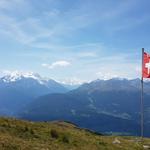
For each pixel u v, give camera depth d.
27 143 36.34
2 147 32.56
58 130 46.50
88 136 51.09
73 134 47.34
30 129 42.31
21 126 42.62
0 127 40.47
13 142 35.00
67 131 49.06
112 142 52.78
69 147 40.34
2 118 44.75
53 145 39.03
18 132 40.66
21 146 34.44
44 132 43.41
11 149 32.84
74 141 43.59
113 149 46.19
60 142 41.50
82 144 43.75
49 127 48.19
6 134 38.25
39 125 47.28
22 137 39.31
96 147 44.19
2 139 35.00
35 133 41.91
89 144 44.69
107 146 47.16
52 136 42.91
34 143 37.41
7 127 41.25
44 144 38.22
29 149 34.22
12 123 43.31
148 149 50.88
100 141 48.81
